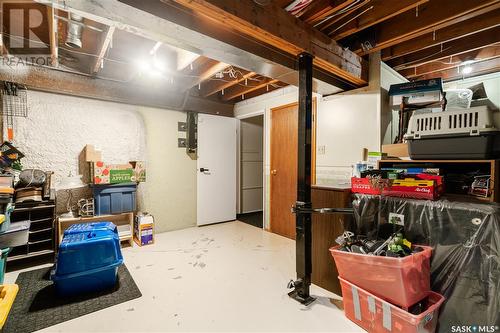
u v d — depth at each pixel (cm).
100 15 140
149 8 139
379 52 254
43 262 265
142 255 297
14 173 247
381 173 199
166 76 320
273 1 173
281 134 385
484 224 139
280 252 309
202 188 430
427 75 323
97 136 329
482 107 167
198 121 423
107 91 328
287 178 375
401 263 139
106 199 304
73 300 199
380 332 155
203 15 152
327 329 167
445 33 222
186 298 205
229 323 174
